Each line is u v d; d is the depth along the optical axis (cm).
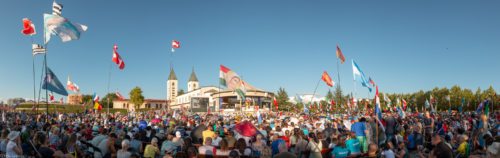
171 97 16538
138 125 2045
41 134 998
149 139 1390
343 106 6494
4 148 967
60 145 1205
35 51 1866
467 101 8519
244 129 1185
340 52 2173
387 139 1634
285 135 1468
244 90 2469
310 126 1898
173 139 1190
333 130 1580
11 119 3303
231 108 7694
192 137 1457
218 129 1734
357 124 1395
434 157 845
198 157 996
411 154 1570
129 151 1037
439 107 9106
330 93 7356
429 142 1662
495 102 7562
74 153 1085
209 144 1034
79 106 8644
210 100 10319
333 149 1112
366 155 1100
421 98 9206
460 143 1216
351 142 1135
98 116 4112
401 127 2033
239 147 1028
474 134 1502
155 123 2380
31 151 937
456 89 9156
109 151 1099
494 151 1077
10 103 4288
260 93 7731
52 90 1417
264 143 1176
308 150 1109
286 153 488
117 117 4147
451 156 830
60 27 1419
